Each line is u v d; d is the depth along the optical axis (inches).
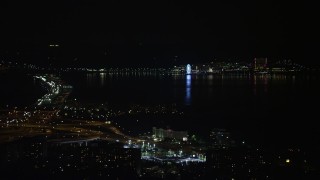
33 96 3321.9
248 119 2298.2
